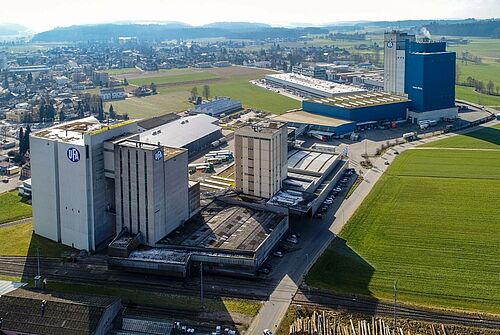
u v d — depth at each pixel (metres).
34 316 104.69
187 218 149.75
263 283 124.50
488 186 189.12
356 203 175.00
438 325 106.56
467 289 120.06
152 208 134.25
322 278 126.31
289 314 111.31
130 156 134.38
